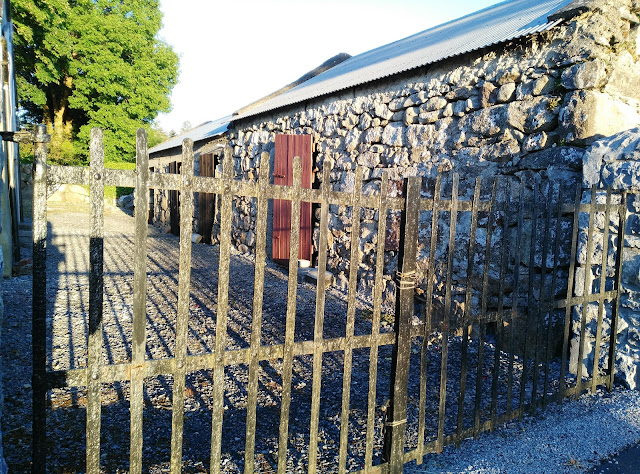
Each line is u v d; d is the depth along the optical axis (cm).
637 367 337
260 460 242
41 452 156
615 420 294
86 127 1997
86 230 1215
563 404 317
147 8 2069
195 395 321
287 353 195
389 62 691
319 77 1038
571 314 382
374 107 615
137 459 167
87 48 1872
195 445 255
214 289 635
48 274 675
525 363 285
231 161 174
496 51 463
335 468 236
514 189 435
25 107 2180
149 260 865
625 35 399
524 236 422
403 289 221
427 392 338
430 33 867
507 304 434
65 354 368
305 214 761
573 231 310
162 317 495
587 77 382
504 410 309
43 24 1574
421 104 545
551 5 528
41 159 146
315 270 721
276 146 789
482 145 470
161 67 2158
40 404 154
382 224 217
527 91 429
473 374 373
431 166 525
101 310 157
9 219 600
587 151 368
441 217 504
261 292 186
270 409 305
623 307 344
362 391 339
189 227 168
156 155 1741
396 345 223
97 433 160
